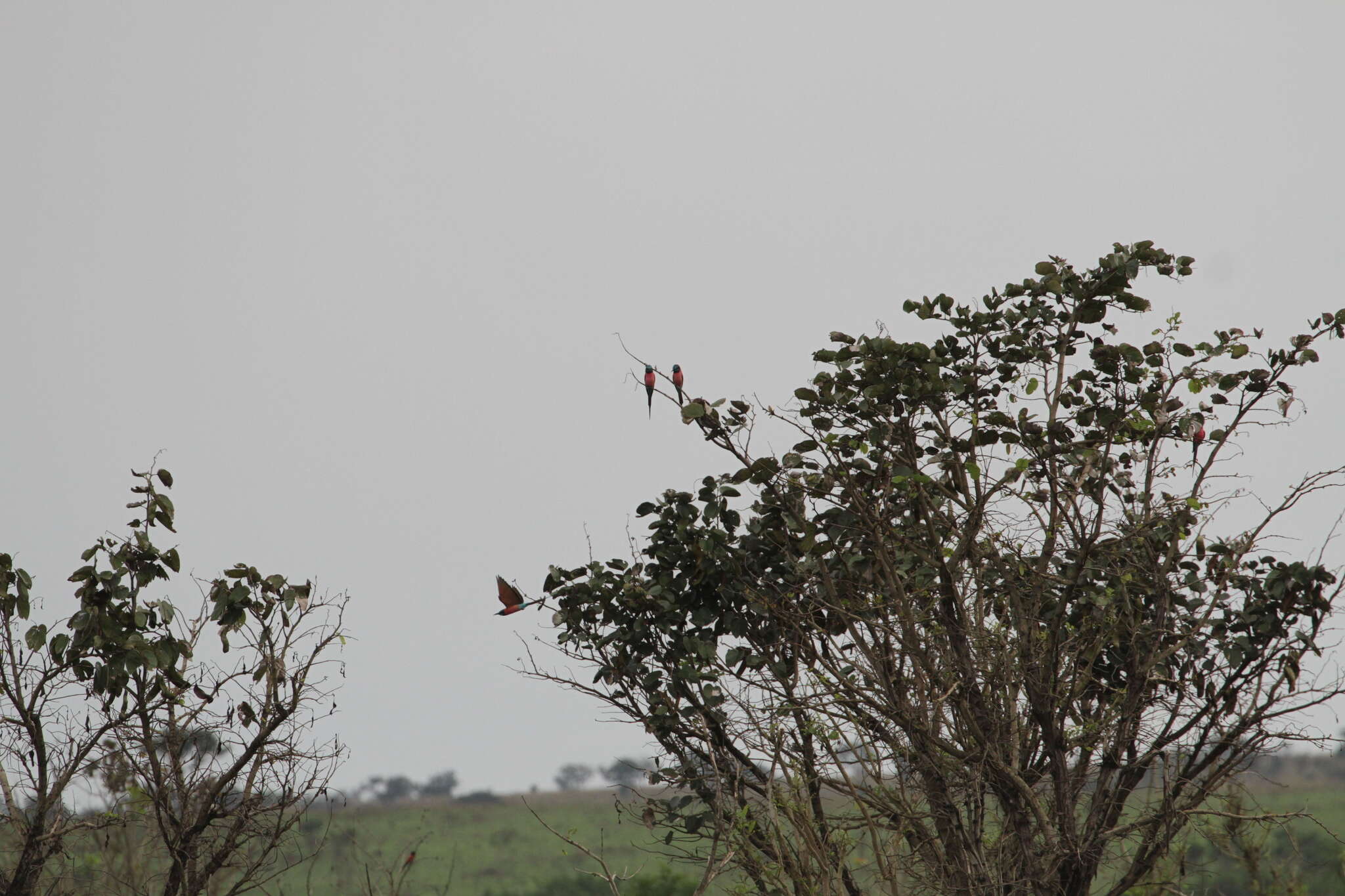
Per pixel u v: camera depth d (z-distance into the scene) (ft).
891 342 105.29
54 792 96.27
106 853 110.01
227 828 100.37
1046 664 103.55
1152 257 108.37
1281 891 110.42
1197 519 110.93
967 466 105.60
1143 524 105.81
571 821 472.03
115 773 106.11
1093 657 105.40
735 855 101.55
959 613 106.01
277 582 102.94
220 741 102.12
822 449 110.11
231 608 102.58
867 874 103.40
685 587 115.75
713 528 114.83
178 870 97.66
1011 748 102.63
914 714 102.63
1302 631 109.09
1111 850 105.60
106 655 99.09
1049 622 108.47
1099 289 107.45
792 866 96.02
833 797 110.73
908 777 102.32
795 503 111.86
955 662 103.96
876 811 101.19
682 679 111.04
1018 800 101.71
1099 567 108.47
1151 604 113.70
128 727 100.17
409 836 396.98
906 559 110.52
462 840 424.46
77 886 103.91
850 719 100.17
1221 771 103.81
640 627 114.62
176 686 102.06
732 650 113.70
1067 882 101.55
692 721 112.16
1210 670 111.86
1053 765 102.37
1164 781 100.99
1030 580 109.29
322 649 102.27
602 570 118.11
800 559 113.29
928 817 98.32
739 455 109.81
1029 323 110.73
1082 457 103.91
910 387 106.63
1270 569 111.65
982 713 103.55
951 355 111.55
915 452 110.73
